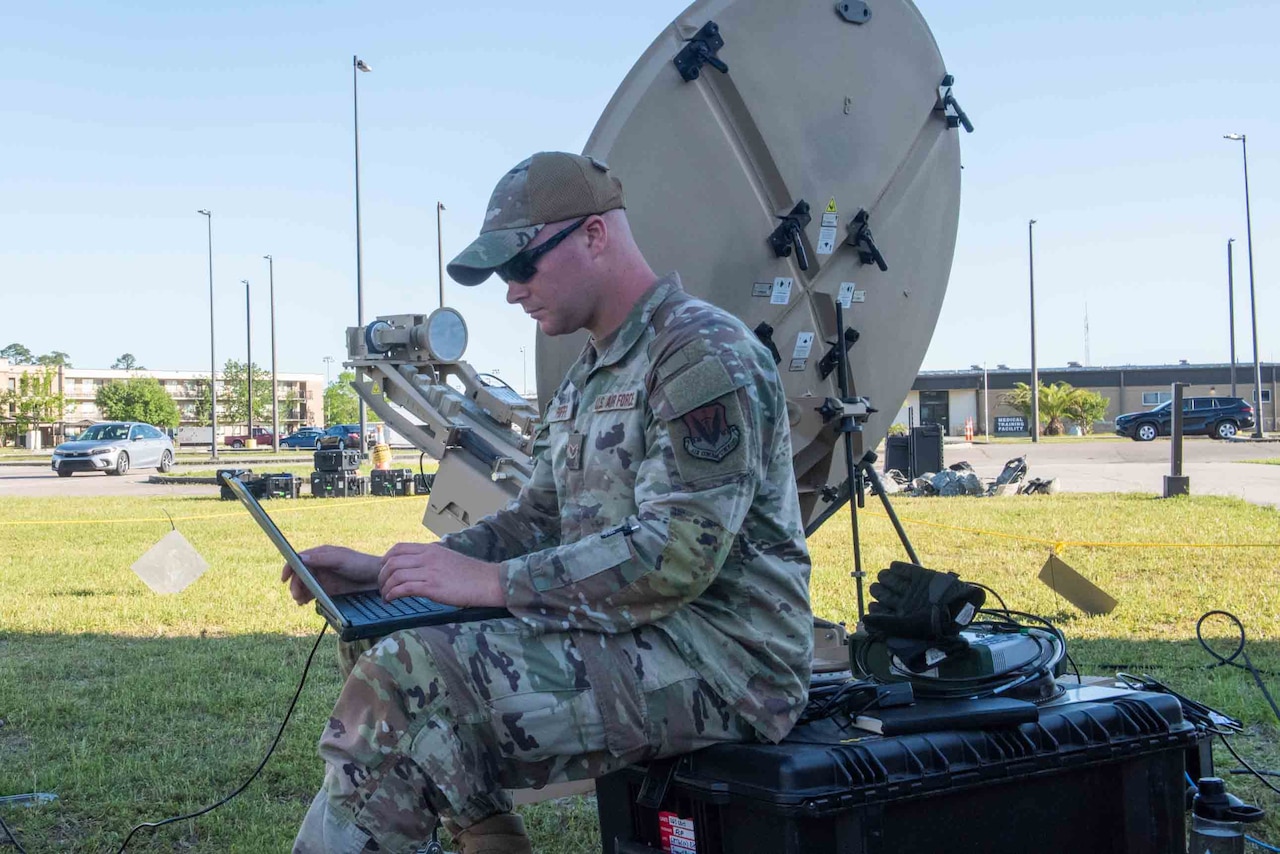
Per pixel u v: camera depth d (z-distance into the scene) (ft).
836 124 12.12
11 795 12.96
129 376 392.06
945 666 8.10
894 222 12.78
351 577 8.43
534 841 11.83
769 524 7.43
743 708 7.10
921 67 12.79
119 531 43.39
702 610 7.31
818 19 11.90
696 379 7.09
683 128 11.23
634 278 7.92
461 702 6.71
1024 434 191.83
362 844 6.57
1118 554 31.55
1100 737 7.69
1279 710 14.80
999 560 30.68
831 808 6.60
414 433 13.16
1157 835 7.92
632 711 6.91
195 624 23.86
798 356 12.41
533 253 7.63
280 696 17.33
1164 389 203.62
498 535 8.75
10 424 294.25
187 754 14.55
